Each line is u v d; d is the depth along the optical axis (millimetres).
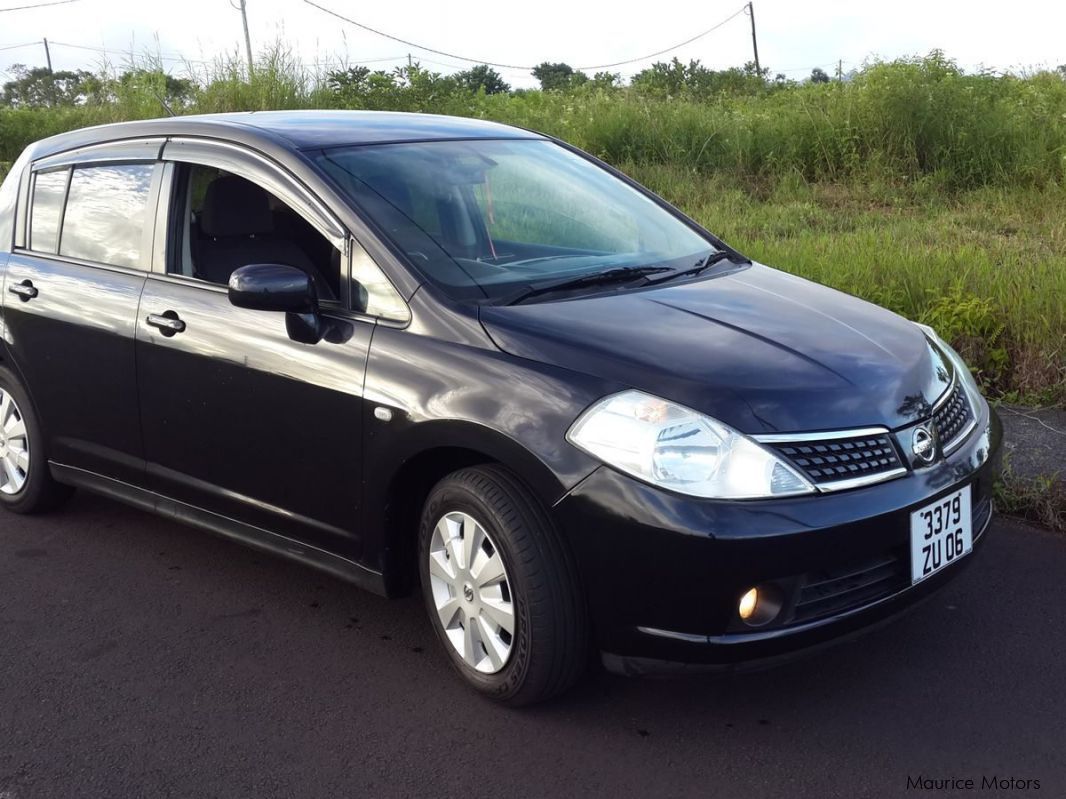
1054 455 4809
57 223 4500
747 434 2799
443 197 3752
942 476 3045
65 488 4746
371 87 14234
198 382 3768
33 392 4508
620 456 2820
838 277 6656
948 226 8852
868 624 2939
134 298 4012
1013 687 3227
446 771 2904
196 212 3947
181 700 3293
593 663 3383
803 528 2748
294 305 3332
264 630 3729
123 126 4391
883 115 11305
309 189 3633
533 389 2977
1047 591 3822
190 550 4426
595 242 3906
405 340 3264
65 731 3145
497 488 3031
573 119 13102
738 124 12305
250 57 14820
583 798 2773
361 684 3357
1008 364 5777
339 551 3531
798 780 2816
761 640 2789
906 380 3127
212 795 2828
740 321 3311
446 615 3285
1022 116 11133
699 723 3090
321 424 3412
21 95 29500
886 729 3031
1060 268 6414
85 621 3824
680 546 2732
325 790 2838
